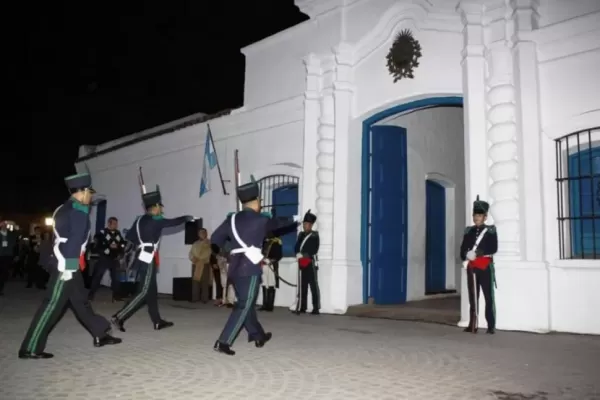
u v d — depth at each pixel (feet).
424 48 36.27
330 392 16.80
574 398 16.43
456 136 49.29
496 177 31.27
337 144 39.58
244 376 18.70
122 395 16.21
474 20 32.81
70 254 21.65
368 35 39.06
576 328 28.66
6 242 49.78
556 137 30.30
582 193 29.78
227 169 50.14
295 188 44.75
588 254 29.60
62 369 19.52
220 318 34.68
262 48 47.78
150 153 61.93
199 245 47.34
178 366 20.11
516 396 16.58
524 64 30.83
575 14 31.19
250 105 48.32
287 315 37.11
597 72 29.40
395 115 40.55
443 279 47.65
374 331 29.43
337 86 39.78
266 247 39.81
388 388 17.34
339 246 38.93
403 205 42.47
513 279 29.86
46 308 21.44
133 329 29.32
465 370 19.88
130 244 47.60
